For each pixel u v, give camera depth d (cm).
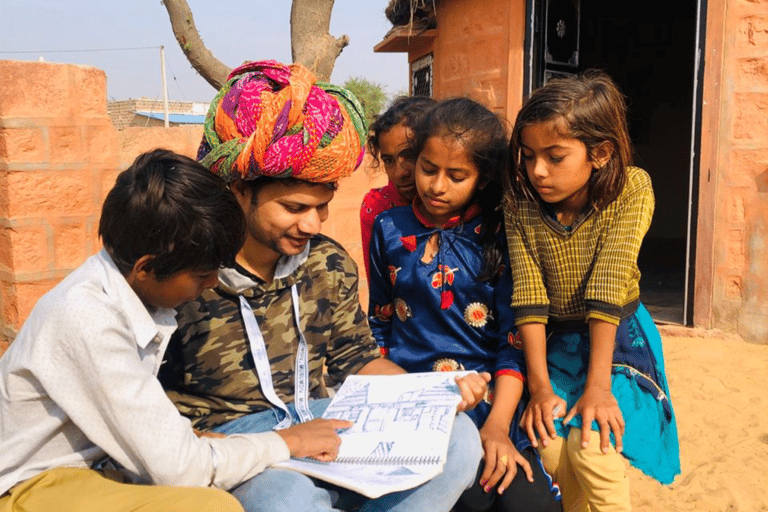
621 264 201
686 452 396
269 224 185
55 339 151
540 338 211
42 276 397
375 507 179
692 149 590
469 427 189
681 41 1038
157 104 2839
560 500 201
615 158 201
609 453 194
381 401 191
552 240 211
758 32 557
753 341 582
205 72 635
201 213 151
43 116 390
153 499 147
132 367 154
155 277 158
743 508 338
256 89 179
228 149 176
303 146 175
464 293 225
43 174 393
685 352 560
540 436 202
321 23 626
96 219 414
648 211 206
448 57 709
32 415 156
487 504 200
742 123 570
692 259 600
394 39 781
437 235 228
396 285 233
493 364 229
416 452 169
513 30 646
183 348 191
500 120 225
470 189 214
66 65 398
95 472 162
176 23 618
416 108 254
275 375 201
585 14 1031
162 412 155
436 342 229
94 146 411
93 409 153
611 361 203
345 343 217
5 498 154
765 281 575
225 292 193
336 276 212
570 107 192
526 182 210
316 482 175
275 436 173
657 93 1062
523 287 212
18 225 386
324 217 197
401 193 268
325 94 186
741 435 416
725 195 581
